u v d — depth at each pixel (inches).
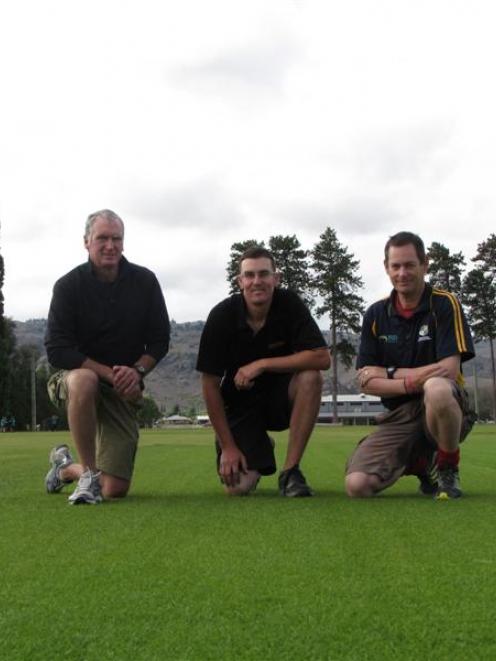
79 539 126.4
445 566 102.8
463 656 68.1
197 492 212.2
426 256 190.7
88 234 193.9
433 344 188.9
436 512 155.9
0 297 1760.6
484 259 2135.8
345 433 1059.9
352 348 2084.2
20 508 170.2
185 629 76.0
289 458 196.1
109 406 195.5
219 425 198.4
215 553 113.0
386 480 190.7
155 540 124.6
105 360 197.0
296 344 193.5
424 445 195.9
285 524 140.4
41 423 3095.5
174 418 4665.4
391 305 193.5
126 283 198.2
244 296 192.1
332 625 76.8
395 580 95.0
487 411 3380.9
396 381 187.0
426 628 75.7
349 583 93.7
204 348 195.5
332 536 126.7
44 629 76.4
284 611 81.7
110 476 193.0
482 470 300.4
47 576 98.9
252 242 2026.3
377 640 72.3
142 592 90.2
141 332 199.3
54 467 210.1
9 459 416.8
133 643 72.0
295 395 195.2
